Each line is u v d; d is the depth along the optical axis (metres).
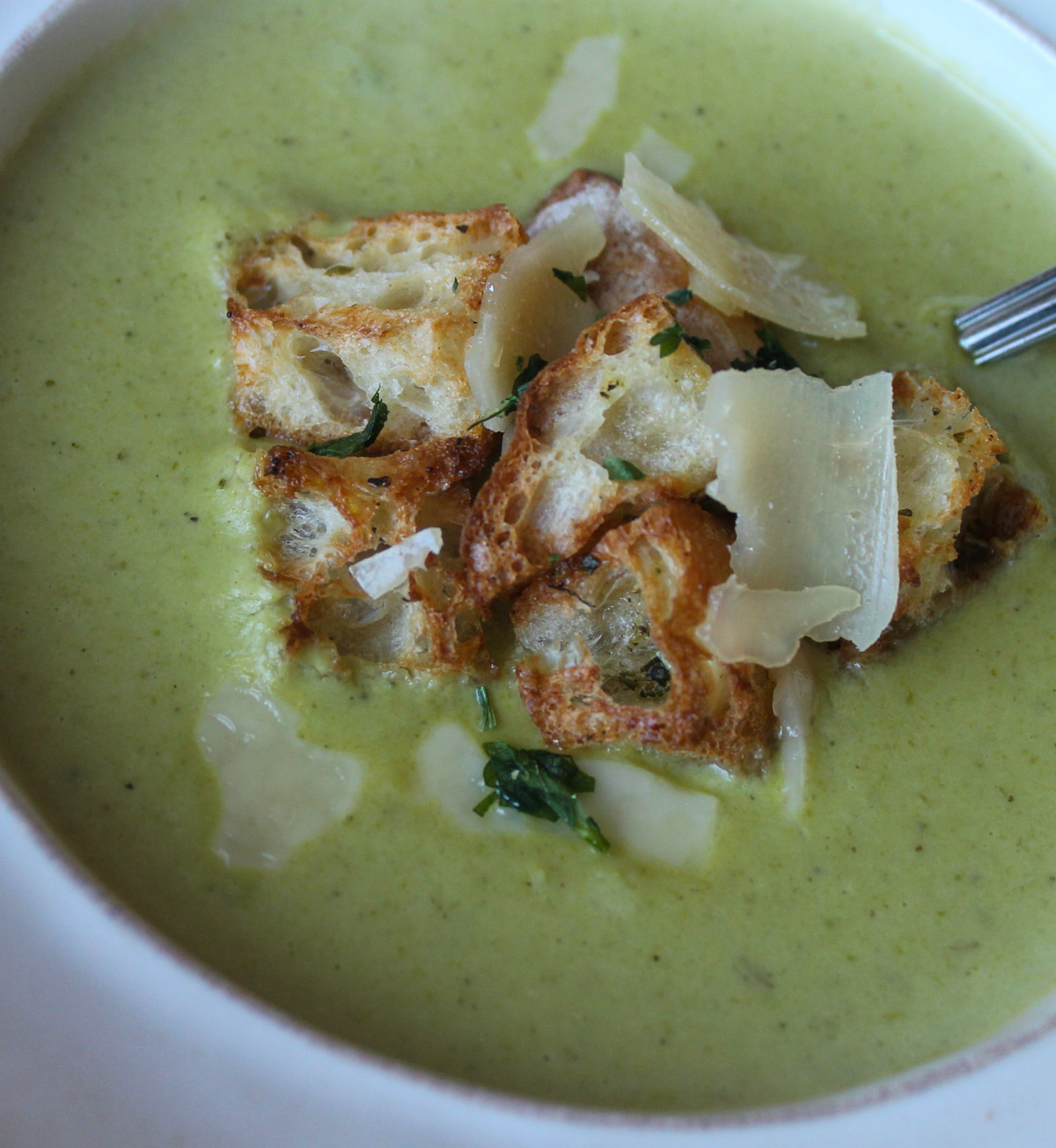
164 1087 0.15
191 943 0.16
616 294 0.20
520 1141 0.15
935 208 0.23
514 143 0.23
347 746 0.18
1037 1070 0.15
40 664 0.18
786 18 0.24
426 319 0.19
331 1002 0.16
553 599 0.18
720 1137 0.15
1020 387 0.21
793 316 0.21
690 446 0.18
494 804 0.17
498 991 0.16
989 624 0.19
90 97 0.22
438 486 0.18
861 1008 0.17
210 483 0.19
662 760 0.18
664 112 0.23
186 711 0.18
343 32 0.23
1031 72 0.23
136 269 0.21
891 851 0.18
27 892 0.15
